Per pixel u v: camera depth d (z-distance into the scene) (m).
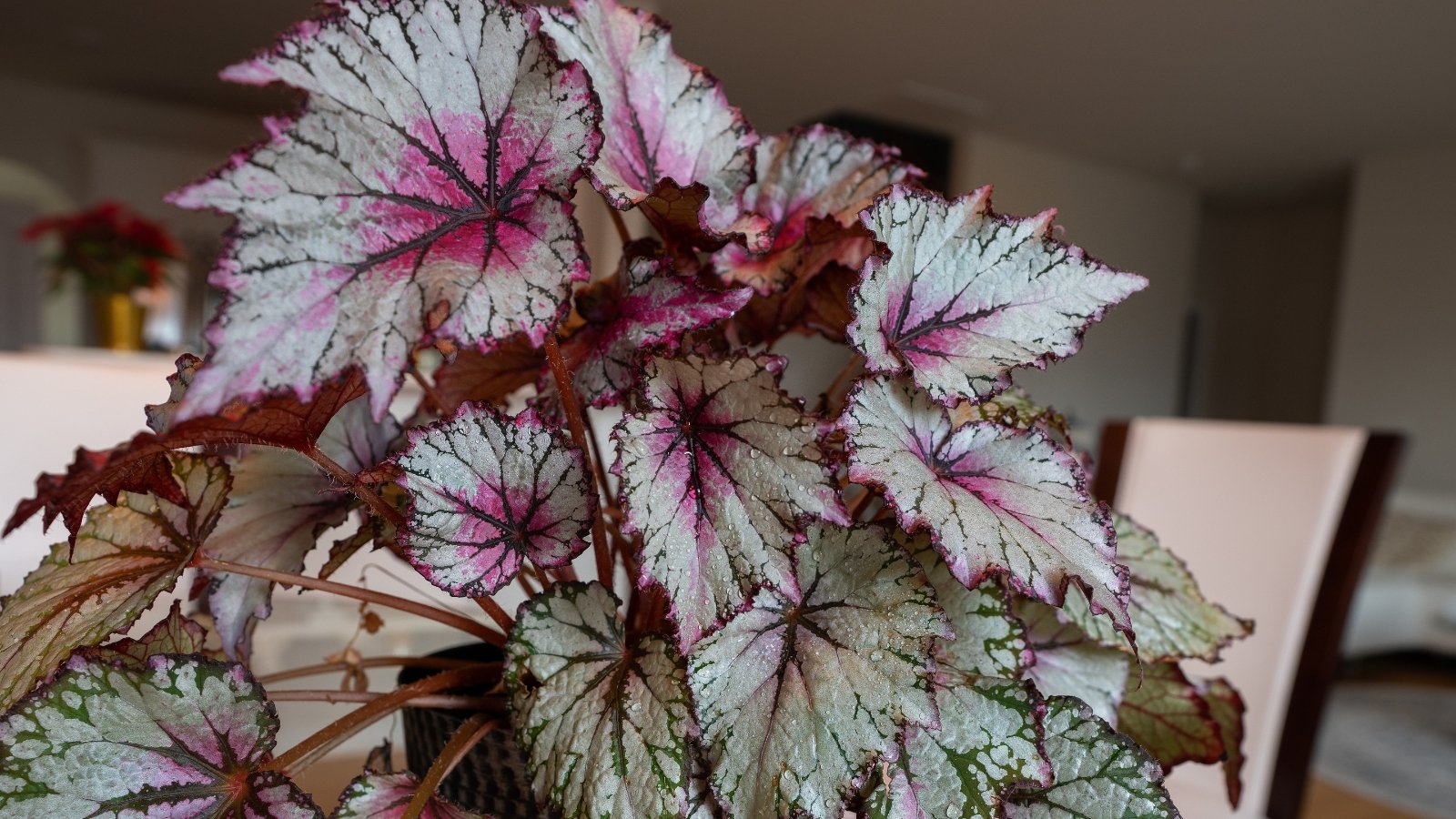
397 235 0.34
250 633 0.52
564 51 0.44
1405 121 5.83
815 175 0.54
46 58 5.69
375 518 0.46
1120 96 5.70
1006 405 0.54
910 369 0.39
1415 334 6.43
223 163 0.31
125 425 1.01
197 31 5.20
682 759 0.37
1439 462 6.30
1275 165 6.97
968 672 0.43
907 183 0.50
